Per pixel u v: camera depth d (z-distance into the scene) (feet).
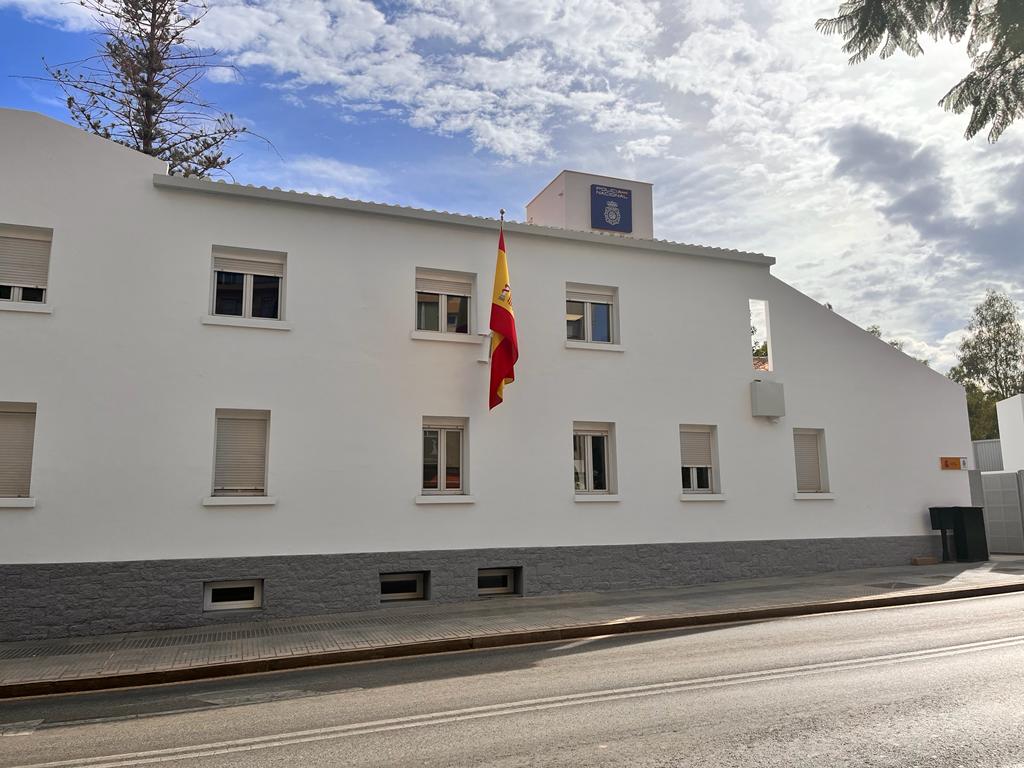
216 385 42.32
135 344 41.06
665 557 52.08
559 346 51.34
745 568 54.54
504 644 35.45
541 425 49.93
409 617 41.04
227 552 41.29
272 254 45.14
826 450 59.16
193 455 41.37
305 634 36.58
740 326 57.62
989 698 22.39
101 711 24.75
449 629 37.04
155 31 74.90
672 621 38.93
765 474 56.49
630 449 52.37
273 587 41.93
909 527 61.00
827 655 29.43
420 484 46.11
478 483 47.62
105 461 39.73
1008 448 83.97
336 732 20.88
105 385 40.24
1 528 37.68
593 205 63.00
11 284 40.01
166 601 39.73
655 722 20.71
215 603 41.45
